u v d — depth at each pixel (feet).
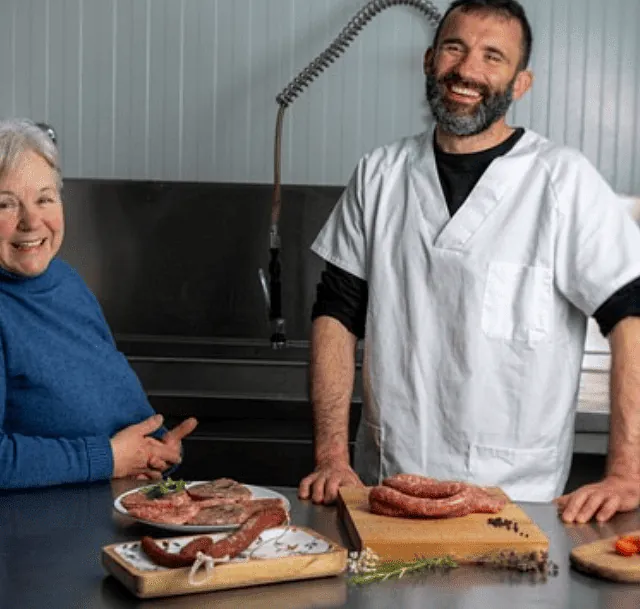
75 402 6.50
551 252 7.12
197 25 10.97
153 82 11.05
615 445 6.65
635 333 6.80
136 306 11.03
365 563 4.67
